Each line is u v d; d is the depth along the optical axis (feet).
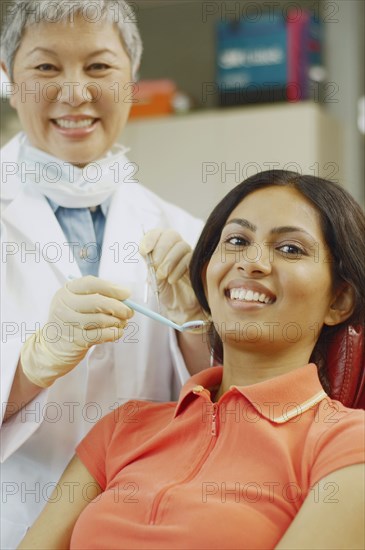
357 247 4.14
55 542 4.21
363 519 3.44
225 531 3.54
